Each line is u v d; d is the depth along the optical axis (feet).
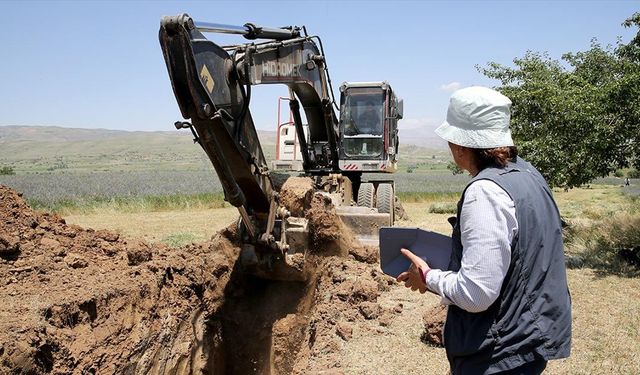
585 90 33.35
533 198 7.85
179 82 15.10
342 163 40.55
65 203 73.15
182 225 54.29
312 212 24.49
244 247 22.98
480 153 8.27
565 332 7.94
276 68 21.03
